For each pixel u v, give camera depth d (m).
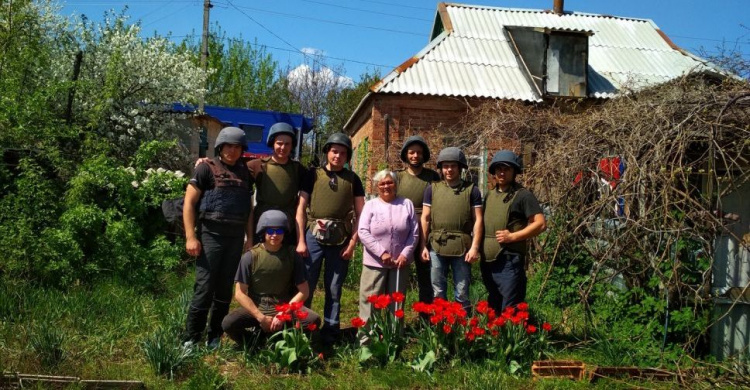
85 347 5.00
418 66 14.52
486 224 5.58
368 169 12.67
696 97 5.50
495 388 4.54
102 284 6.70
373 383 4.74
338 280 5.60
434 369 4.94
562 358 5.46
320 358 5.11
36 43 11.02
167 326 5.52
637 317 5.75
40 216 6.90
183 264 8.39
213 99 34.16
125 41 15.09
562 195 6.88
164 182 8.03
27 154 7.51
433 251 5.63
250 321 5.20
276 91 35.09
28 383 4.18
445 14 17.09
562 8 18.47
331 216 5.57
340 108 32.94
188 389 4.35
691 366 5.18
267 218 5.11
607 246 6.01
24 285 6.03
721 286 5.50
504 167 5.54
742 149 5.13
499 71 14.98
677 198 5.40
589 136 6.67
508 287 5.45
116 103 14.34
